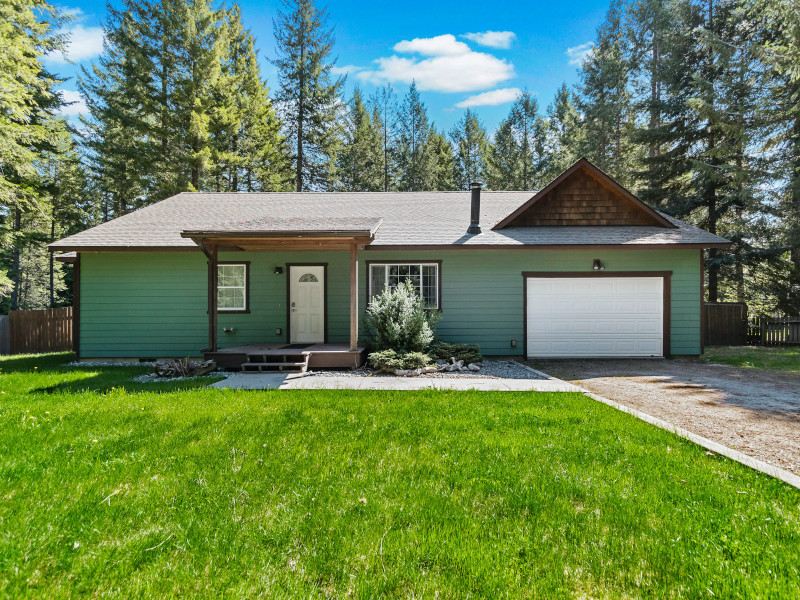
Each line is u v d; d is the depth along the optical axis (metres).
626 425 4.77
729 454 3.89
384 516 2.79
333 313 11.50
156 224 11.89
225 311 11.44
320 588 2.14
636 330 11.27
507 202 13.84
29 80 14.49
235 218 12.37
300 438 4.34
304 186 26.92
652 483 3.26
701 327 11.25
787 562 2.30
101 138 23.38
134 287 11.27
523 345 11.27
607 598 2.06
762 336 14.97
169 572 2.24
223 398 6.18
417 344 9.55
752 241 17.08
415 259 11.39
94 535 2.55
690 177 18.72
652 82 21.42
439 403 5.86
